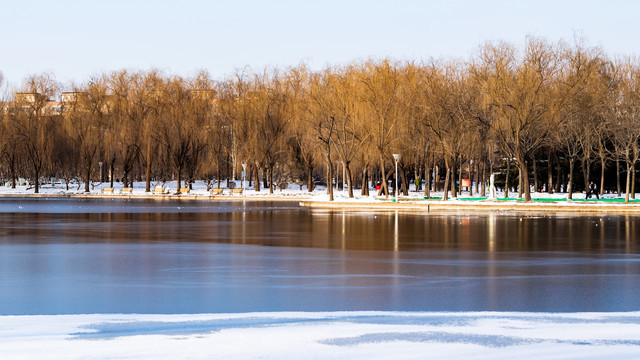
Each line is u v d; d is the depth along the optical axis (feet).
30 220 195.21
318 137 305.73
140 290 79.25
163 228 166.61
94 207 273.75
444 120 290.97
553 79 281.54
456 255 111.75
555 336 55.26
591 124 301.02
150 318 62.39
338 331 56.75
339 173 458.91
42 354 48.88
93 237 143.02
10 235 147.23
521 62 274.36
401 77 302.04
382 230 160.56
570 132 301.63
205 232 155.33
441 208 262.67
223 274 91.30
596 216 218.59
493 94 274.16
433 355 49.47
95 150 400.47
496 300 72.90
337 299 73.51
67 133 403.75
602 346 52.06
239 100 380.37
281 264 100.99
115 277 88.74
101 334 55.47
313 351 50.26
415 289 79.61
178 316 63.36
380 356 49.06
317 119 315.78
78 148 405.18
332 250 119.14
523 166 270.46
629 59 326.85
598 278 87.71
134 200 349.61
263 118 368.27
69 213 230.68
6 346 51.16
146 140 385.91
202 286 81.92
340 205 277.03
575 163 352.08
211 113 392.47
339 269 95.86
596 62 289.94
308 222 187.73
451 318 62.39
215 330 57.06
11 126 393.70
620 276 89.35
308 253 114.62
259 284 83.20
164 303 71.46
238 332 56.29
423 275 90.17
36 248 122.31
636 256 110.63
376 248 122.31
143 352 49.60
